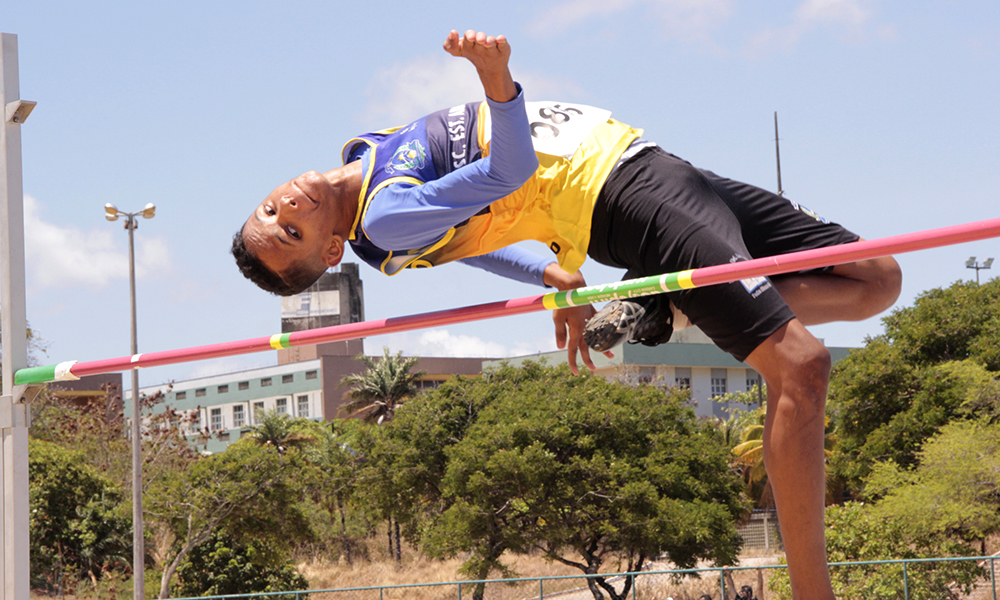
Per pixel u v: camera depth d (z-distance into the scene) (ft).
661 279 7.88
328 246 9.75
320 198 9.50
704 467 83.15
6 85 13.05
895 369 93.81
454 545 79.36
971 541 73.92
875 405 95.55
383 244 9.07
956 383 85.97
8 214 12.98
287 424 153.48
